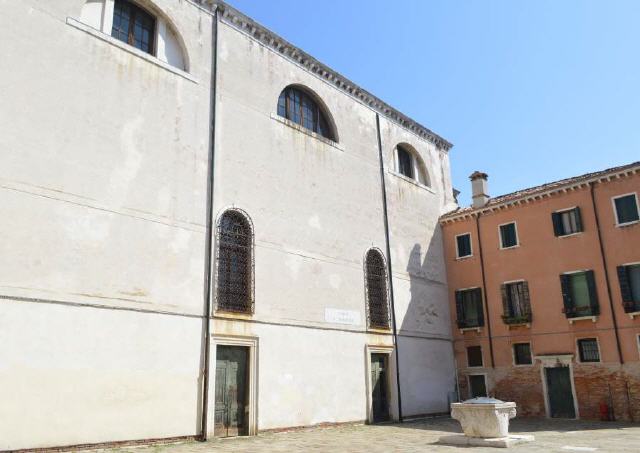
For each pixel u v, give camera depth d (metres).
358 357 19.70
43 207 12.30
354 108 22.92
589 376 20.38
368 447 12.95
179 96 15.91
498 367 23.11
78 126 13.37
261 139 18.08
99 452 11.95
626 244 20.20
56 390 11.70
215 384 15.00
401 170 25.56
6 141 12.02
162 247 14.40
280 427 16.22
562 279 21.67
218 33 17.61
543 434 15.67
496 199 25.44
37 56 12.98
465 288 24.91
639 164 20.17
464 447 12.59
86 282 12.68
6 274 11.45
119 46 14.73
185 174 15.46
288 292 17.61
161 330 13.86
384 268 22.08
